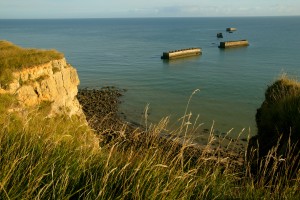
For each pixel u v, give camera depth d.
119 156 5.77
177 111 50.34
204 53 123.88
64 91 31.23
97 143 6.61
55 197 4.24
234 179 5.95
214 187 5.25
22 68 26.27
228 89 63.59
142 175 4.84
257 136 11.73
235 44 144.62
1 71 24.69
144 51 132.00
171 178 4.96
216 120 45.06
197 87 65.94
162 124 6.17
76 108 33.53
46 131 6.68
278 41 166.38
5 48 32.25
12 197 3.95
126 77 78.00
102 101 56.09
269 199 5.21
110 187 4.64
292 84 14.29
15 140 5.59
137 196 4.43
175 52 110.69
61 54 33.28
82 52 129.62
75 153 5.46
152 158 5.37
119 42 175.88
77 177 4.69
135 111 50.50
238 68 87.12
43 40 190.50
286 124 9.95
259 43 157.88
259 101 55.12
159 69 89.19
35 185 4.09
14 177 4.29
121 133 6.55
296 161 7.97
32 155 4.71
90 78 77.00
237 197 5.23
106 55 119.69
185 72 83.62
